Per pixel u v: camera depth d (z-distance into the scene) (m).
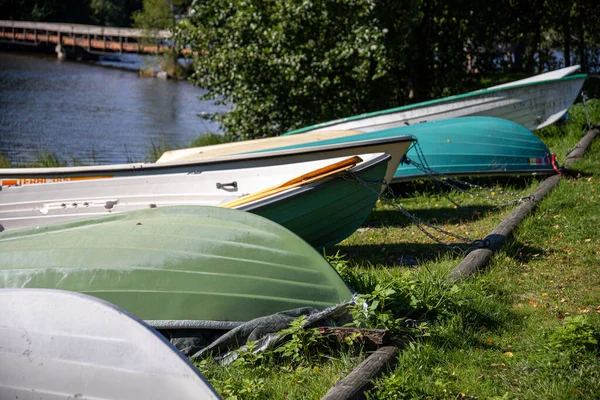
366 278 5.04
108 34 46.81
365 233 7.60
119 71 40.69
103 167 7.11
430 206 8.70
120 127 21.83
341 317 4.36
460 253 6.34
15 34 49.44
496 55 15.36
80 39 47.09
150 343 2.88
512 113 11.53
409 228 7.65
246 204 6.04
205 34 13.84
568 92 11.98
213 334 4.15
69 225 4.77
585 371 3.72
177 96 30.92
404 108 10.98
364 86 13.56
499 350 4.12
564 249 6.16
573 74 13.41
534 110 11.77
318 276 4.38
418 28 14.36
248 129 13.86
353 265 6.32
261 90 13.40
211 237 4.41
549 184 8.78
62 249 4.30
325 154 6.41
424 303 4.59
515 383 3.69
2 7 56.62
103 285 4.07
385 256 6.58
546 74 13.69
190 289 4.11
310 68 12.97
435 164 8.96
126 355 2.91
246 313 4.14
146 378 2.87
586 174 9.30
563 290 5.16
